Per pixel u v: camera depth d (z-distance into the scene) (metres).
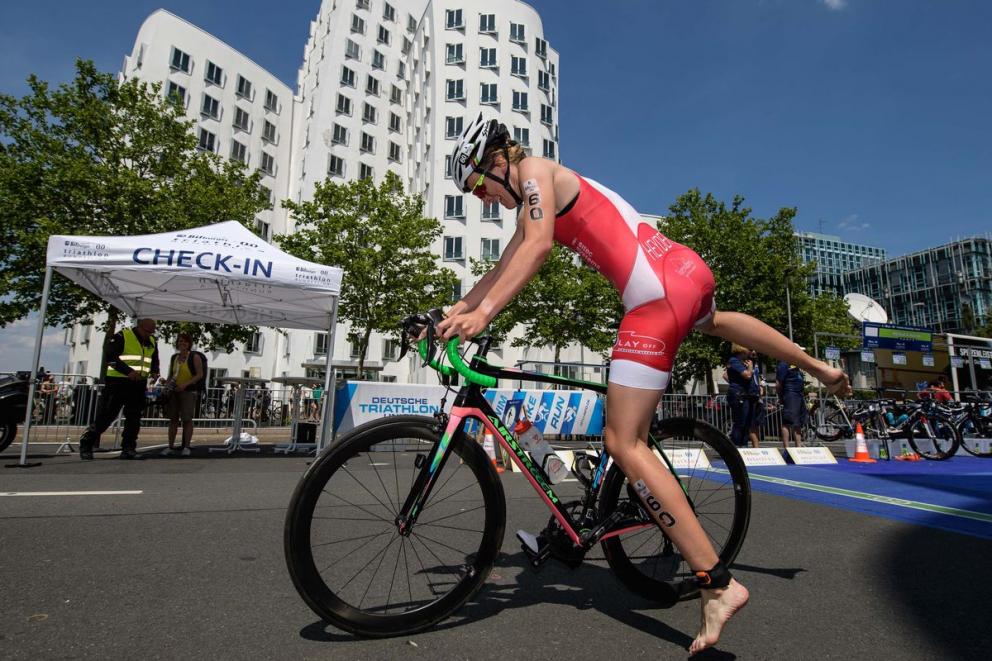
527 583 2.30
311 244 20.06
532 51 37.28
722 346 21.55
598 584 2.30
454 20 36.53
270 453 7.67
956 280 84.00
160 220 15.58
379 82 40.25
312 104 38.34
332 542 1.99
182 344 7.19
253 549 2.69
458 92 35.41
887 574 2.42
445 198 33.75
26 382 6.85
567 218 1.84
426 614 1.77
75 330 31.52
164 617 1.85
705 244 23.41
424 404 8.17
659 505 1.66
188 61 32.91
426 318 1.78
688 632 1.82
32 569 2.30
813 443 11.15
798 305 23.75
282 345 34.28
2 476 4.82
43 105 15.20
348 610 1.68
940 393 11.09
